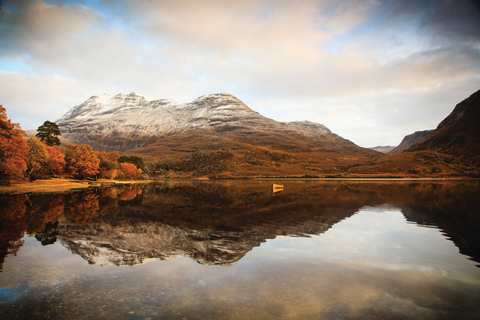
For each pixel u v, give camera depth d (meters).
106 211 34.69
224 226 24.67
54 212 33.09
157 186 106.44
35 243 18.58
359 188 85.94
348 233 21.81
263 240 19.45
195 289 11.24
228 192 72.25
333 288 11.40
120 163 147.62
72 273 13.03
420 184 113.06
